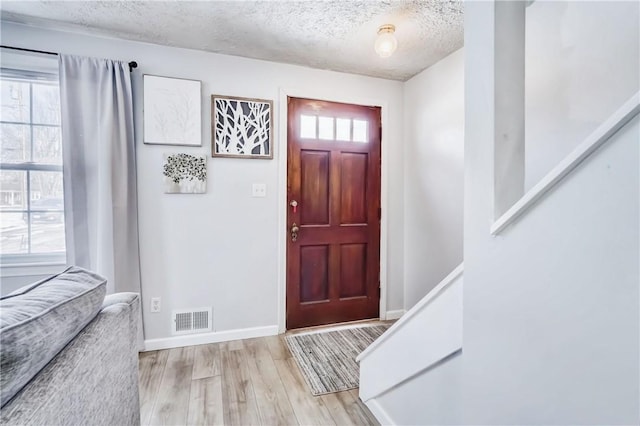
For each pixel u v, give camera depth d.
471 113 0.91
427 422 1.21
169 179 2.24
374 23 1.92
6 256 2.00
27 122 2.04
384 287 2.86
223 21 1.90
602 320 0.57
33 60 1.96
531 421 0.73
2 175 2.00
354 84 2.71
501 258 0.81
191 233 2.31
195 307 2.33
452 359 1.08
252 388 1.78
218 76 2.34
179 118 2.24
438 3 1.71
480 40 0.88
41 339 0.66
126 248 2.10
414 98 2.75
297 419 1.54
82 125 2.00
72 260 1.99
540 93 1.32
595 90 1.11
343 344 2.36
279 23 1.92
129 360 1.12
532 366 0.72
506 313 0.79
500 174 0.84
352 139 2.73
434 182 2.52
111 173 2.03
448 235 2.38
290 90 2.52
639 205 0.51
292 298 2.60
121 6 1.75
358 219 2.79
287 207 2.55
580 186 0.61
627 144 0.53
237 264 2.43
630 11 1.01
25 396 0.60
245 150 2.41
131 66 2.11
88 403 0.78
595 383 0.59
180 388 1.77
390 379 1.41
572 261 0.62
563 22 1.22
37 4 1.73
